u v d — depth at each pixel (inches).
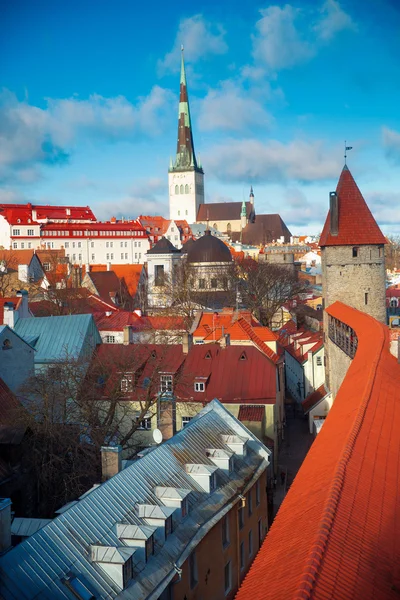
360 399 1222.3
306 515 793.6
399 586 649.0
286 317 4894.2
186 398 2249.0
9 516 929.5
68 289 4234.7
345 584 613.9
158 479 1235.9
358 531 727.7
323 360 3211.1
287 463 2374.5
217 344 2456.9
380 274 3075.8
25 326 2630.4
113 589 931.3
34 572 884.6
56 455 1598.2
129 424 2185.0
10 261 5787.4
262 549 807.1
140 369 2365.9
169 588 1042.7
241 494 1366.9
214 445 1477.6
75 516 1015.0
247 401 2246.6
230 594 1332.4
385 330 2020.2
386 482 892.0
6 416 1691.7
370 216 3073.3
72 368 2000.5
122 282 5506.9
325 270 3122.5
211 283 5123.0
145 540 1017.5
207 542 1205.7
